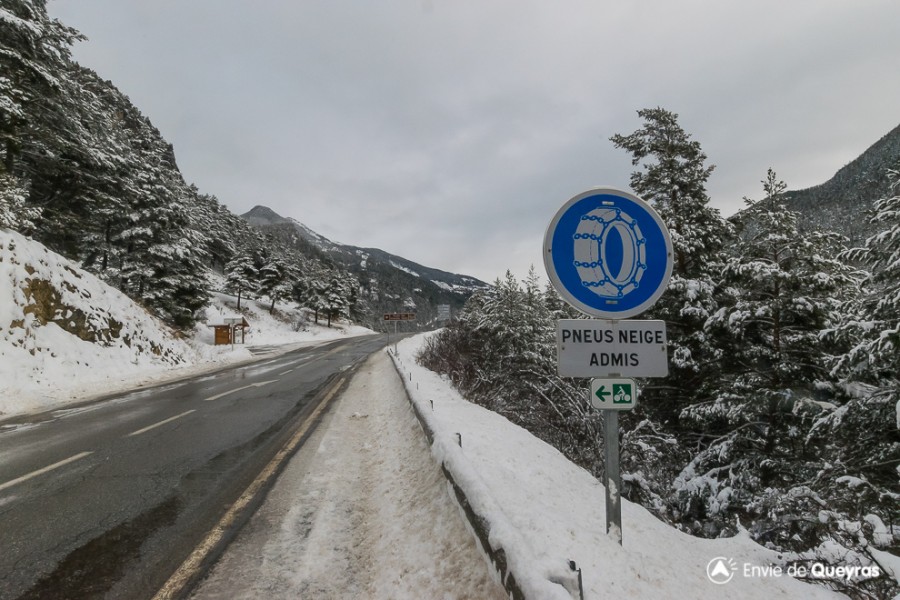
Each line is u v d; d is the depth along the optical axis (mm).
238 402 10516
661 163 10008
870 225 6016
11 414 9555
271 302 66312
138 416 8938
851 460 6133
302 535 3586
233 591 2820
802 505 4801
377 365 19422
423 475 4422
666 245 2666
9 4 16266
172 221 29422
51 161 20484
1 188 15000
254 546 3412
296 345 38375
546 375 9898
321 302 66375
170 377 16141
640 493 6164
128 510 4164
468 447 5074
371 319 122500
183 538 3566
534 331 17109
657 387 9164
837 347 7141
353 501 4293
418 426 6301
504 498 3465
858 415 5879
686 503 6500
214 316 46281
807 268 7410
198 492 4637
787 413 7121
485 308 18531
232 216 81312
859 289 7668
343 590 2820
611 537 2820
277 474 5176
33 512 4133
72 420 8656
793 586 2877
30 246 14656
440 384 11812
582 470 5441
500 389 12320
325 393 11742
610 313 2611
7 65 15930
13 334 12180
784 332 7707
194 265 31203
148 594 2797
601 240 2641
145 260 27875
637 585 2469
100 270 29531
